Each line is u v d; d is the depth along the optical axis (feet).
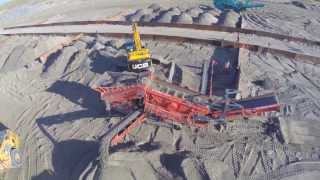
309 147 75.46
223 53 105.81
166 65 99.66
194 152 75.72
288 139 77.15
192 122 80.79
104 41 116.47
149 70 95.20
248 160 73.72
